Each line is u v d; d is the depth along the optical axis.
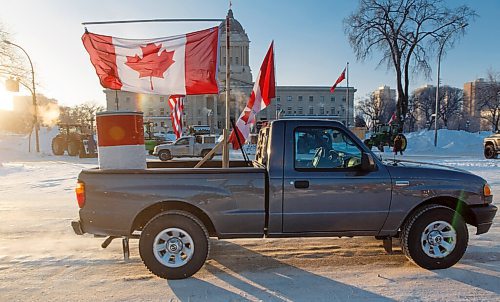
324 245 5.41
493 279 4.16
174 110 11.81
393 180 4.43
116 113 4.25
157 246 4.23
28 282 4.20
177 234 4.25
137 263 4.76
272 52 6.00
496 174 13.32
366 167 4.30
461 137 31.84
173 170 4.25
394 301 3.66
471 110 89.56
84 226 4.25
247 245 5.41
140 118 4.41
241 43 85.19
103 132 4.26
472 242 5.46
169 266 4.21
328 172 4.37
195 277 4.30
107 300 3.75
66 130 28.38
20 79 29.73
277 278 4.25
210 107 89.62
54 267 4.63
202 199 4.23
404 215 4.46
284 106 96.00
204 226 4.31
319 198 4.34
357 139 4.49
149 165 5.55
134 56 5.46
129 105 92.56
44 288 4.04
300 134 4.45
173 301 3.71
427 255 4.44
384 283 4.07
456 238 4.45
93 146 26.06
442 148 28.58
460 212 4.69
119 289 4.00
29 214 7.55
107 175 4.22
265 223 4.37
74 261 4.83
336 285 4.04
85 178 4.24
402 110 32.78
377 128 32.69
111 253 5.14
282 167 4.34
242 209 4.29
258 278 4.25
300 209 4.33
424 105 87.75
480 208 4.55
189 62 5.49
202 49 5.49
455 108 86.31
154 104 93.56
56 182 12.50
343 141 4.51
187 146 22.61
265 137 4.74
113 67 5.47
